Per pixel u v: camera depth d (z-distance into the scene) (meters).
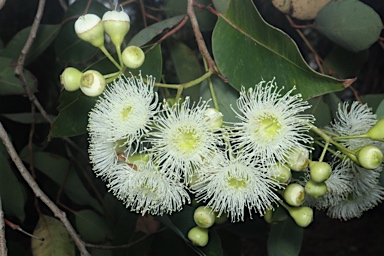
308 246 0.95
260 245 0.92
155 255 0.41
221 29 0.26
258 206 0.26
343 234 0.98
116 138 0.25
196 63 0.36
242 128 0.25
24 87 0.35
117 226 0.39
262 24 0.26
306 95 0.25
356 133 0.28
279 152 0.25
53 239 0.37
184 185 0.26
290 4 0.34
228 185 0.26
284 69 0.26
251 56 0.26
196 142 0.25
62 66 0.44
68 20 0.37
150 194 0.27
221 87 0.28
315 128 0.26
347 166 0.28
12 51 0.38
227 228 0.42
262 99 0.25
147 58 0.28
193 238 0.29
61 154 0.46
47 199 0.29
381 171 0.29
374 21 0.32
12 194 0.36
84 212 0.41
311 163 0.25
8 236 0.45
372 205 0.30
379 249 0.94
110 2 0.38
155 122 0.26
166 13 0.36
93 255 0.40
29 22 0.50
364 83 0.63
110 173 0.27
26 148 0.41
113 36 0.26
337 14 0.33
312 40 0.52
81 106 0.29
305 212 0.27
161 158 0.25
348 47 0.33
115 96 0.26
